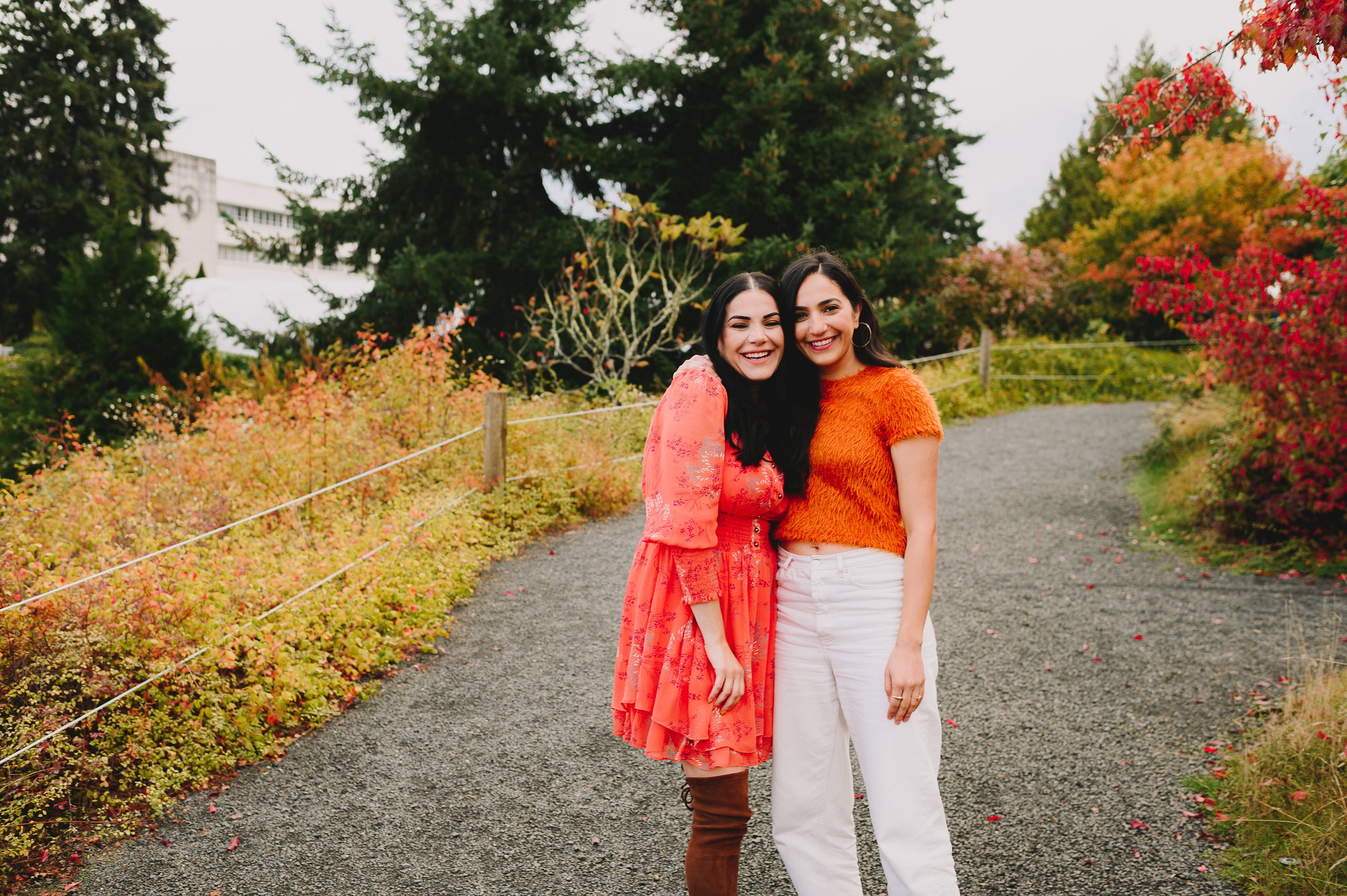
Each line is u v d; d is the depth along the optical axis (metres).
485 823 2.85
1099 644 4.30
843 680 1.89
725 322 1.91
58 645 3.20
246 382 8.88
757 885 2.52
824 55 12.20
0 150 21.92
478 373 7.90
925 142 13.27
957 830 2.76
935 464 1.87
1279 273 5.59
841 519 1.89
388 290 11.77
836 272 1.91
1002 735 3.39
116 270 10.82
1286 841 2.54
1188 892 2.42
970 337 15.17
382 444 6.42
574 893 2.50
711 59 12.13
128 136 23.17
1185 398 8.96
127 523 4.92
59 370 10.28
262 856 2.67
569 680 3.95
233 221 12.18
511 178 12.14
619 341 11.51
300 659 3.77
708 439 1.83
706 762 1.84
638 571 1.99
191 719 3.27
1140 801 2.89
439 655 4.22
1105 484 7.66
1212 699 3.65
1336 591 4.91
